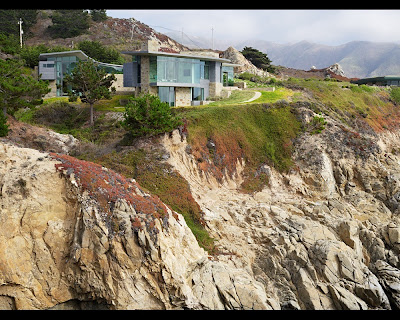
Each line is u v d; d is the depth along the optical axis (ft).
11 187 88.84
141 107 144.05
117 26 453.58
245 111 180.14
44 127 165.37
